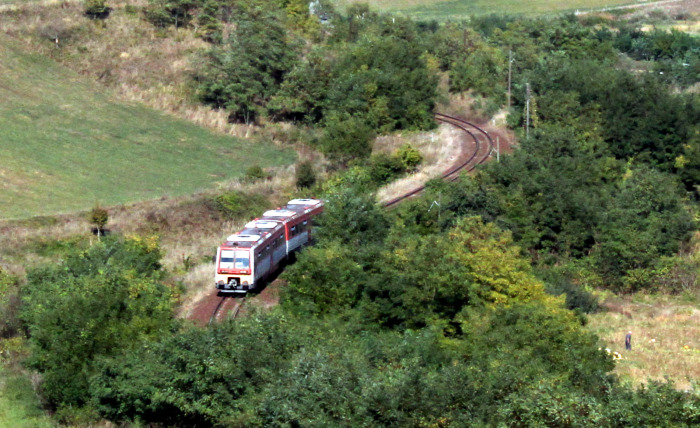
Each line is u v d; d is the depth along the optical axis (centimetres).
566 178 6838
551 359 3616
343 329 3847
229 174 7988
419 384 3012
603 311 5678
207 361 3409
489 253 4588
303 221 5716
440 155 8138
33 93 8988
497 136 8712
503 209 6362
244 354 3406
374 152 8375
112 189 7219
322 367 3159
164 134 8781
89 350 3781
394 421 2944
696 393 3030
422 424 2920
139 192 7206
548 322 3819
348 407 2992
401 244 4716
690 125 8419
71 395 3741
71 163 7675
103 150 8119
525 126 8919
